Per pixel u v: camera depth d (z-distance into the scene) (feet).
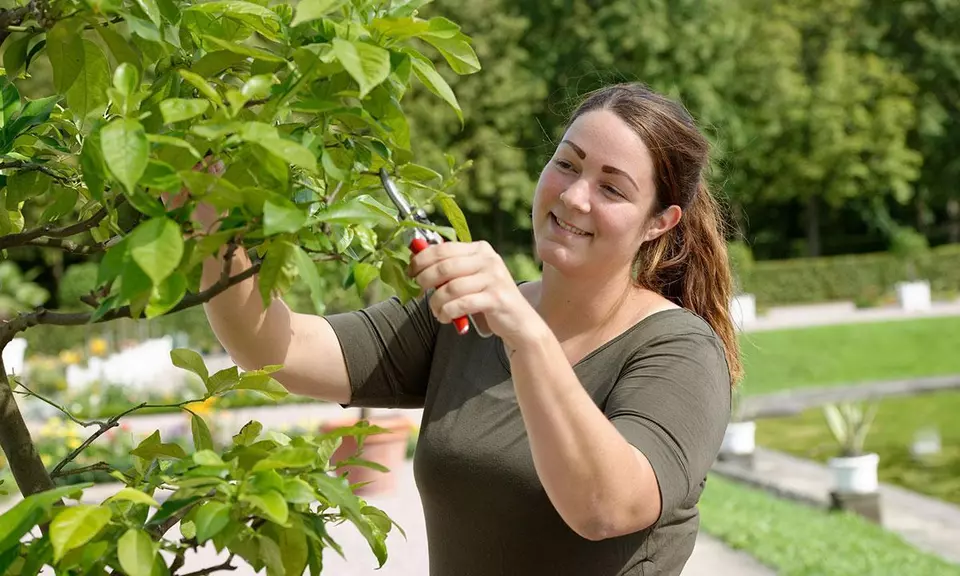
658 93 6.17
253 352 5.90
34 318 4.14
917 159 102.99
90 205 5.16
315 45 3.92
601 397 5.76
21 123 4.90
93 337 63.16
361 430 4.10
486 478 5.70
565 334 6.15
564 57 90.27
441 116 82.12
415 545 22.57
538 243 6.03
